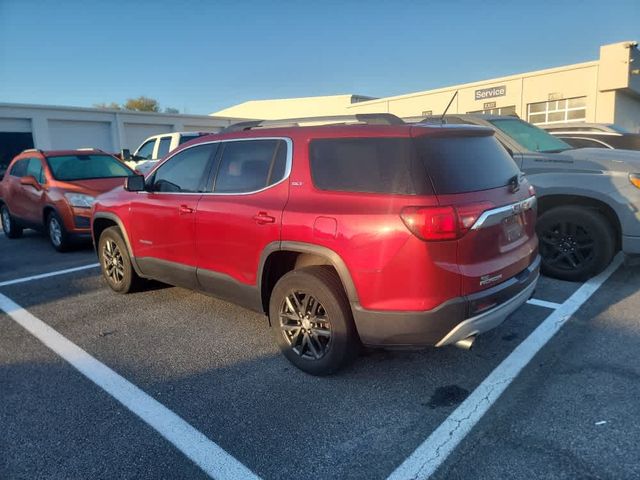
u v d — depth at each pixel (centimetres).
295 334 392
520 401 341
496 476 271
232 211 419
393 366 395
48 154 916
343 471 279
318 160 375
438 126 357
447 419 324
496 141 405
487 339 436
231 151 444
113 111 3284
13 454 302
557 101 2862
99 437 316
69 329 495
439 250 319
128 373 400
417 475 273
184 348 443
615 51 2580
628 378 365
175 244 484
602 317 475
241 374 392
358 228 334
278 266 413
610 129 983
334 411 337
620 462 277
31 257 827
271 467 284
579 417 320
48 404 356
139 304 559
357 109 3878
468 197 333
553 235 583
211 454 296
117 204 554
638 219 531
